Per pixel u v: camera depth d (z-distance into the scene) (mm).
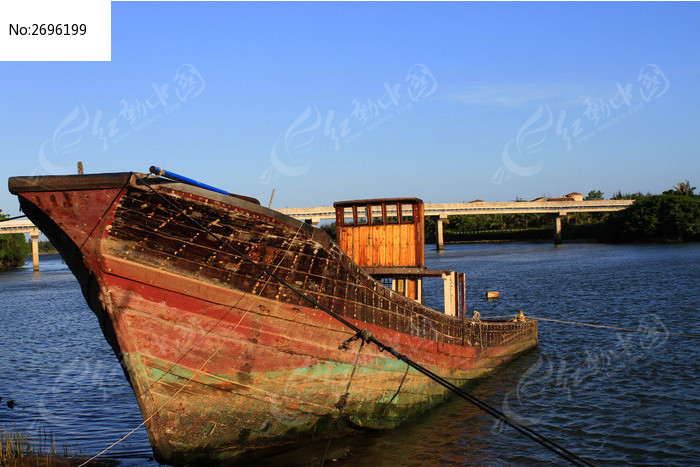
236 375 11000
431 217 113188
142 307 10211
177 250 10258
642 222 99188
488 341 17688
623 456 11742
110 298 10062
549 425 13547
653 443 12305
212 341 10727
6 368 21219
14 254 110000
